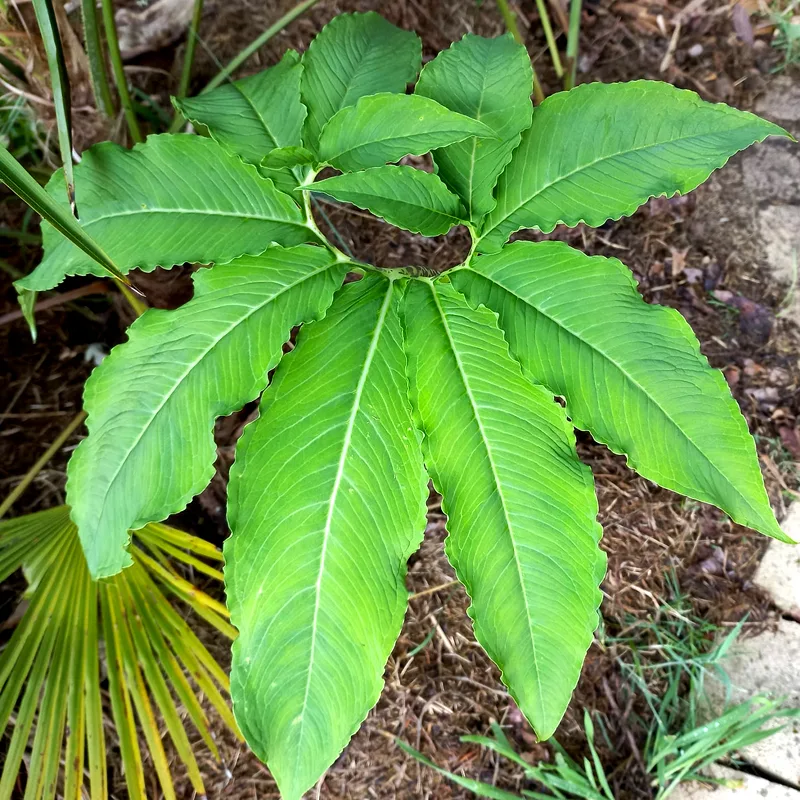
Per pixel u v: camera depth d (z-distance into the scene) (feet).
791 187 2.04
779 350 1.95
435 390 1.14
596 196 1.16
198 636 1.79
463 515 1.12
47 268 1.18
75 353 1.95
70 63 1.44
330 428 1.12
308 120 1.24
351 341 1.16
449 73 1.22
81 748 1.31
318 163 1.12
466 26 2.10
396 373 1.16
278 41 2.05
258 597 1.10
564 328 1.13
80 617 1.34
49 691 1.29
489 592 1.12
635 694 1.78
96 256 0.96
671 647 1.79
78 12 1.77
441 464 1.12
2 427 1.86
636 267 2.01
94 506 1.14
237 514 1.11
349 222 2.01
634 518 1.87
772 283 1.99
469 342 1.16
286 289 1.17
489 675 1.80
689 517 1.88
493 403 1.14
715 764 1.73
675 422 1.10
